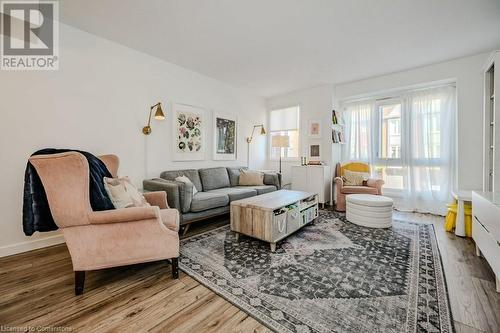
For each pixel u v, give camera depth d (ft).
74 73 8.22
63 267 6.33
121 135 9.52
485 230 6.11
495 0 6.66
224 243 8.02
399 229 9.52
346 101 15.19
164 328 4.09
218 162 13.94
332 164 14.38
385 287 5.32
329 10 7.15
